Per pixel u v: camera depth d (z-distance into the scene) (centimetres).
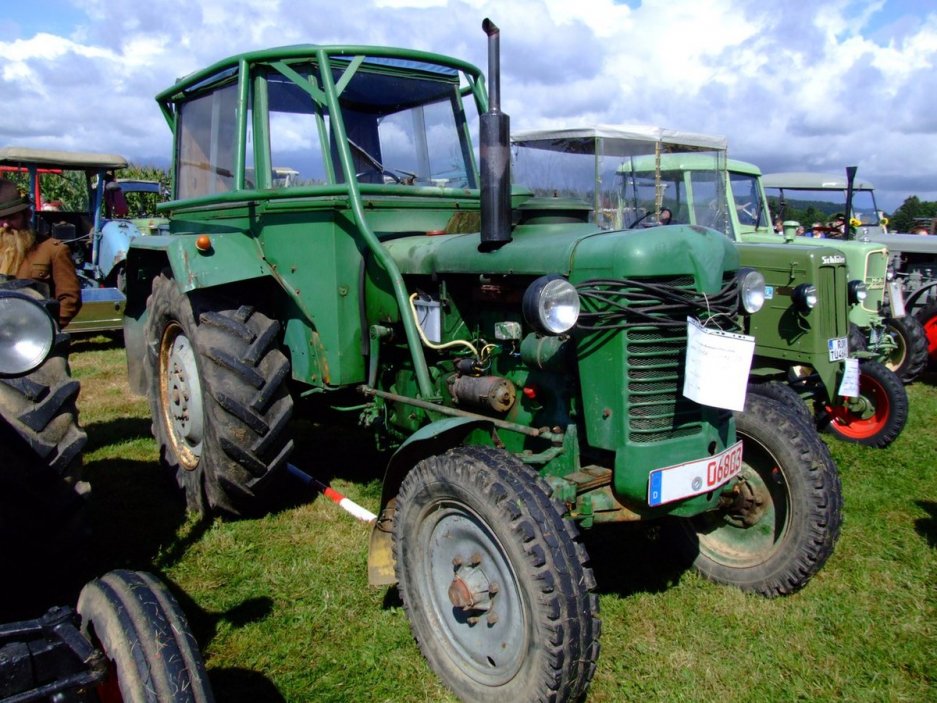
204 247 346
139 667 159
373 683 249
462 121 400
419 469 254
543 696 212
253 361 340
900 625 284
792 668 257
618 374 243
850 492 427
